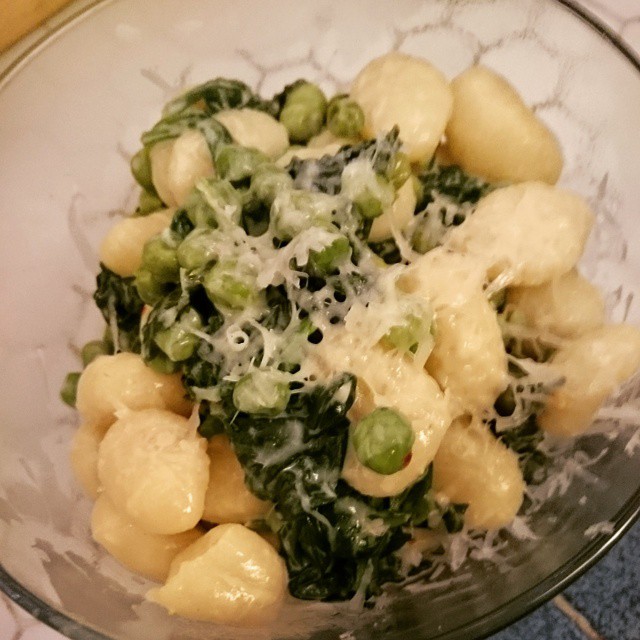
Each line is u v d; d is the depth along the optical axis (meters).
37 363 0.19
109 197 0.20
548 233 0.16
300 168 0.16
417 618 0.15
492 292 0.16
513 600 0.14
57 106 0.19
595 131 0.18
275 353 0.15
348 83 0.21
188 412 0.16
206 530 0.16
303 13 0.21
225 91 0.19
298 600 0.16
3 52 0.20
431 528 0.16
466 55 0.20
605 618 0.18
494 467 0.16
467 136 0.18
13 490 0.17
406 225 0.17
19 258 0.19
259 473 0.15
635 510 0.15
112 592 0.16
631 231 0.18
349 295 0.15
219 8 0.20
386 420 0.14
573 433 0.16
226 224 0.16
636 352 0.16
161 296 0.17
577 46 0.18
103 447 0.16
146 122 0.21
